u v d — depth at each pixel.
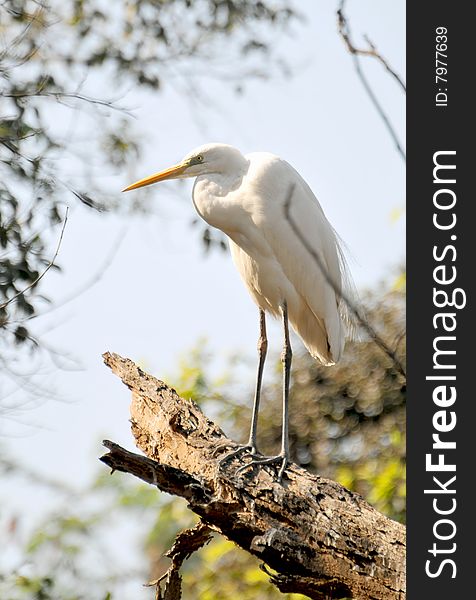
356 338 11.05
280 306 10.27
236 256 10.53
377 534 6.95
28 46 12.58
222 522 7.24
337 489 7.42
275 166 10.09
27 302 10.37
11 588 11.66
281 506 7.25
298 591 7.04
